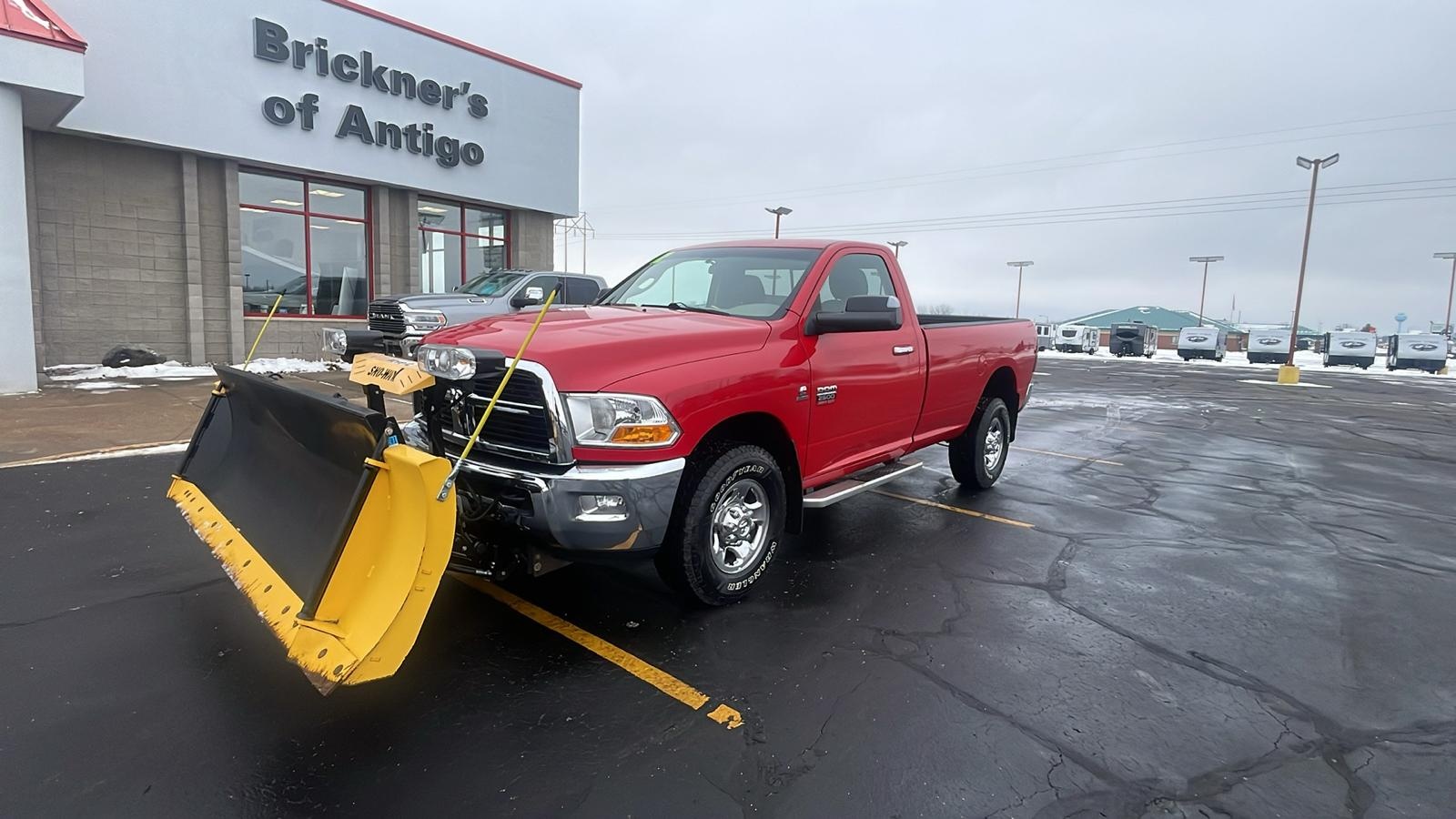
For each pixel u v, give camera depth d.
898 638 3.88
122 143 13.16
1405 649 3.95
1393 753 2.99
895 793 2.63
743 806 2.53
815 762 2.80
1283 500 7.43
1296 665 3.73
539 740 2.88
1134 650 3.84
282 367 14.91
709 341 3.93
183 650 3.44
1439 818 2.59
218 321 14.59
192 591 4.08
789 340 4.37
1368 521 6.66
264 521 3.43
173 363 13.99
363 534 2.66
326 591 2.62
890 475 5.30
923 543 5.50
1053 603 4.43
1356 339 39.50
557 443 3.40
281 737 2.83
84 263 13.08
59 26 10.25
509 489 3.45
